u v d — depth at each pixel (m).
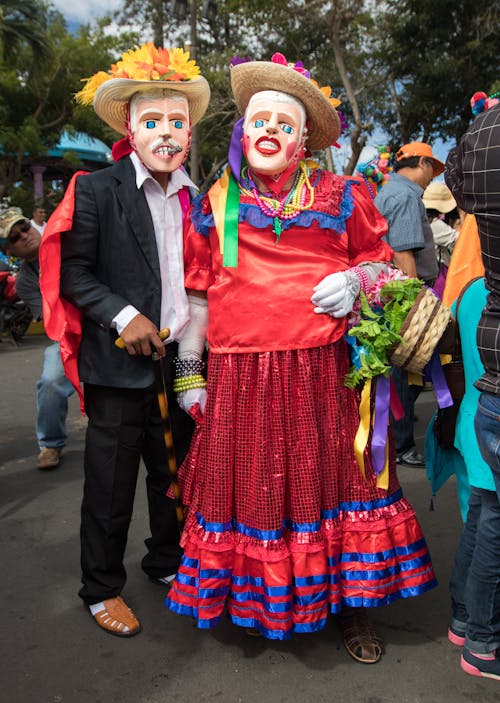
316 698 2.10
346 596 2.24
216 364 2.29
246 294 2.22
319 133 2.43
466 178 1.91
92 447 2.46
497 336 1.91
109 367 2.40
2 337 11.28
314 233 2.27
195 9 13.53
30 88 19.95
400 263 3.88
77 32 20.75
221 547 2.22
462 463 2.42
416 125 17.55
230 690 2.15
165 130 2.38
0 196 20.61
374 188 4.26
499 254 1.88
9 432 5.31
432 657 2.31
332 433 2.24
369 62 16.78
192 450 2.47
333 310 2.21
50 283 2.33
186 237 2.43
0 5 17.06
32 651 2.38
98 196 2.36
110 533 2.47
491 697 2.10
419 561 2.32
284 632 2.13
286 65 2.31
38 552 3.17
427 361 2.23
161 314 2.45
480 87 15.67
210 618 2.20
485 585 2.10
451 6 15.20
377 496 2.29
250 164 2.24
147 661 2.31
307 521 2.18
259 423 2.18
